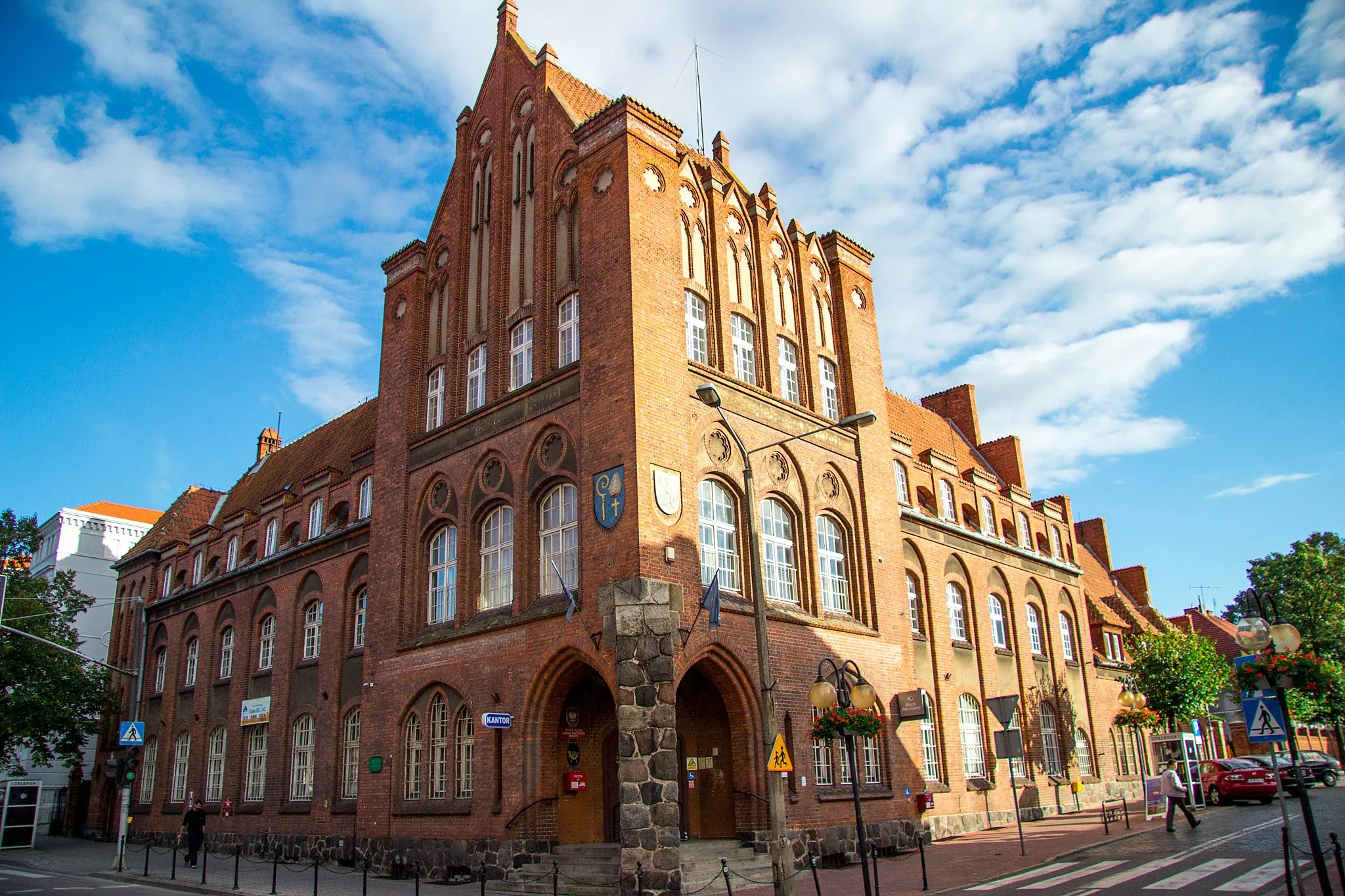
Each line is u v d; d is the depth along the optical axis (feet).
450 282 94.48
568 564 73.87
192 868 92.73
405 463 91.61
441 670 80.53
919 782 87.10
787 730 74.18
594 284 75.92
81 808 155.12
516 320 84.33
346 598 104.58
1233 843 70.49
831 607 85.81
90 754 164.04
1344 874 45.39
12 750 144.87
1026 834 90.53
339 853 91.61
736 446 78.64
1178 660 130.00
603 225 76.59
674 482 70.90
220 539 134.10
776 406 84.64
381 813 82.53
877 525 92.32
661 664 64.08
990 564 123.03
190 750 124.67
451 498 85.76
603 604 67.56
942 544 113.50
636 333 71.56
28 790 129.59
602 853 67.77
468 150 96.78
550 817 70.59
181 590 138.41
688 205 82.94
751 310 86.48
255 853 105.29
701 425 75.77
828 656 80.59
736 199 88.33
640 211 75.51
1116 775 136.46
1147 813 92.12
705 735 76.28
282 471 146.61
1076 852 72.13
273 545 122.52
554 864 57.06
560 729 74.33
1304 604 184.24
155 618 143.64
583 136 80.48
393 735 83.71
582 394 74.18
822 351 94.12
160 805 127.44
